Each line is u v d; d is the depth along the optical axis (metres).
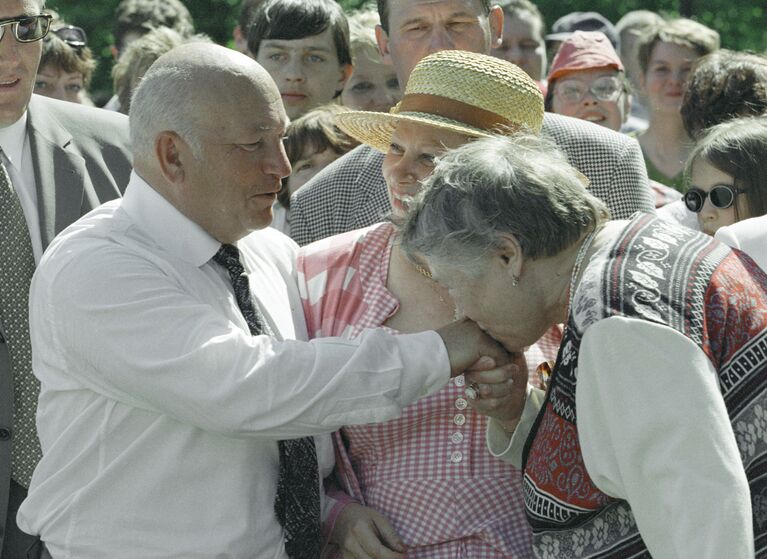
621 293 2.25
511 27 6.33
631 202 3.54
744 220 3.34
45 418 2.77
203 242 2.76
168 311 2.60
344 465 2.99
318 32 5.32
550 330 2.93
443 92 2.86
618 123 5.90
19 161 3.59
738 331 2.26
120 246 2.69
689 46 6.00
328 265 3.04
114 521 2.66
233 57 2.70
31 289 2.77
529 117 2.91
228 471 2.68
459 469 2.85
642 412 2.17
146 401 2.61
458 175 2.43
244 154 2.67
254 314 2.82
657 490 2.17
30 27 3.46
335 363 2.58
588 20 7.23
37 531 2.76
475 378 2.67
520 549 2.81
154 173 2.73
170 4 7.16
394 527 2.87
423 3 3.71
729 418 2.23
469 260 2.41
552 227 2.37
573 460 2.37
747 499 2.12
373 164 3.61
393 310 2.91
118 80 6.14
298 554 2.77
